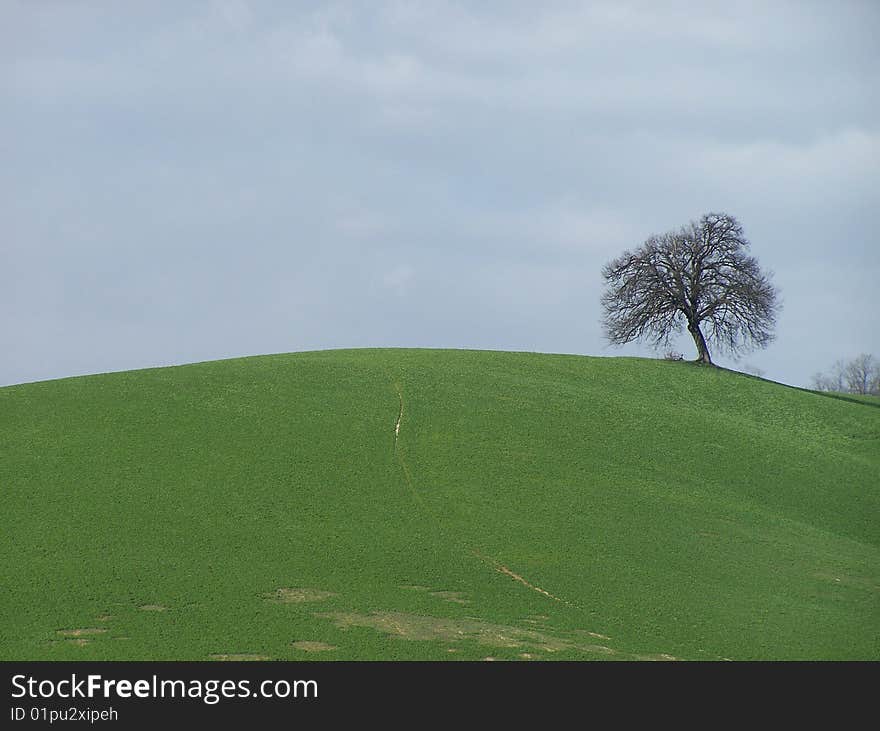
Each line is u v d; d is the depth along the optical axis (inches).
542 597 1572.3
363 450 2197.3
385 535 1776.6
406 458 2180.1
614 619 1507.1
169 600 1400.1
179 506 1811.0
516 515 1940.2
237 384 2588.6
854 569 1905.8
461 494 2012.8
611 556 1800.0
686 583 1716.3
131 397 2422.5
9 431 2137.1
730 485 2322.8
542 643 1348.4
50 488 1843.0
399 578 1590.8
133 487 1877.5
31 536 1628.9
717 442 2596.0
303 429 2284.7
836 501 2332.7
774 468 2484.0
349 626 1348.4
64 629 1270.9
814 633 1531.7
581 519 1958.7
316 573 1573.6
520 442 2364.7
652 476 2285.9
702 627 1512.1
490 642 1331.2
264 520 1787.6
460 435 2358.5
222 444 2143.2
